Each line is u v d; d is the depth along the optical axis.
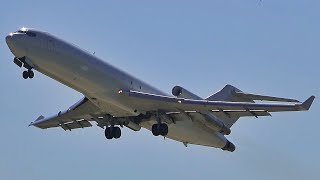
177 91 154.75
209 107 147.62
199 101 147.12
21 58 138.38
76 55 141.25
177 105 148.62
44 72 141.38
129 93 146.25
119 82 146.62
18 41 136.50
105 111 150.88
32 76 140.00
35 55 138.00
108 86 144.75
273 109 142.00
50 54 138.62
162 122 153.38
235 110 147.12
